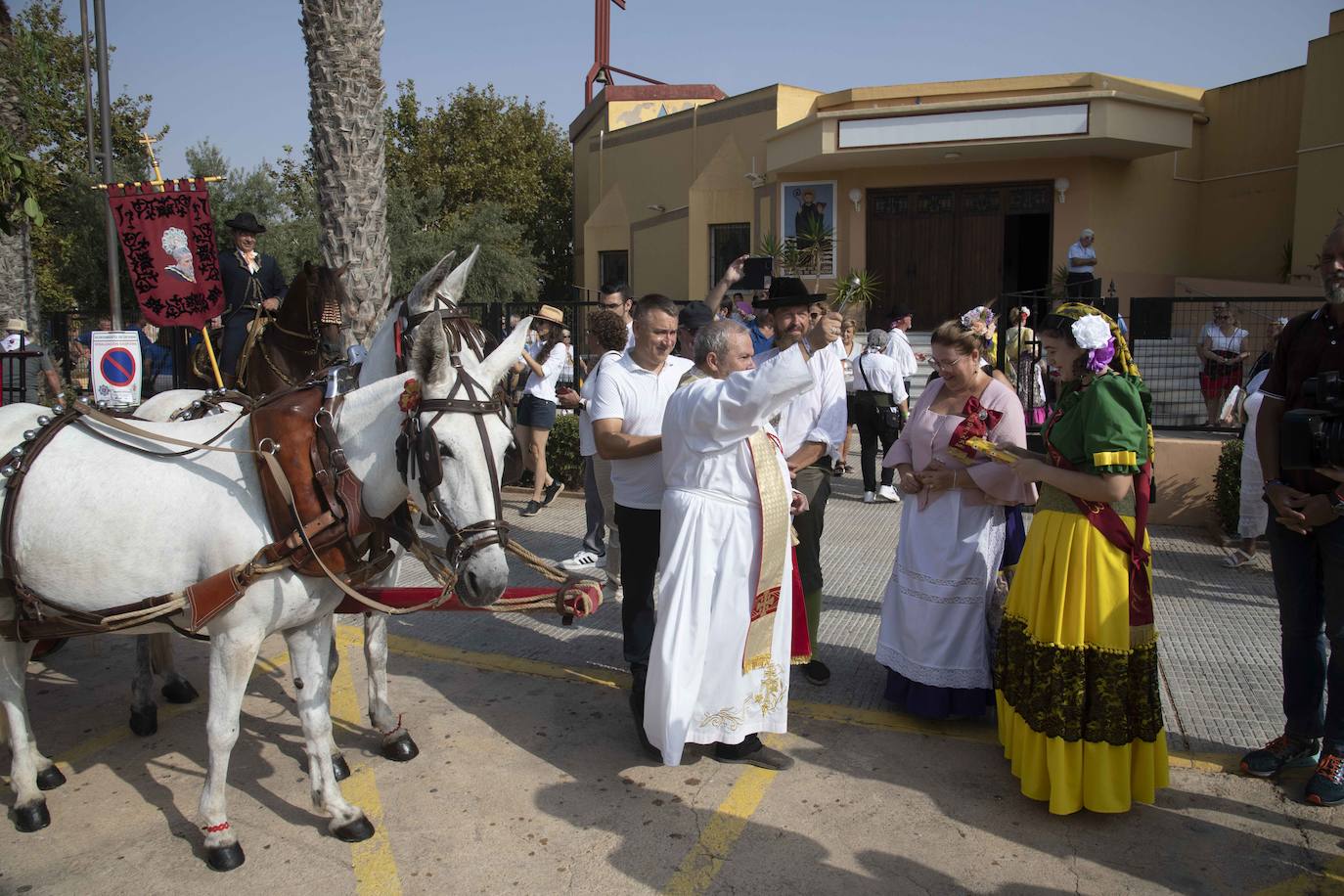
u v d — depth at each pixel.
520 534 8.56
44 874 3.60
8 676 3.89
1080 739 3.82
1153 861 3.62
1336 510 3.72
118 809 4.06
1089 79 16.58
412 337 3.75
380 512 3.56
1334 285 3.63
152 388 9.24
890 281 18.77
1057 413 4.00
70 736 4.75
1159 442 8.47
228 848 3.61
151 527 3.48
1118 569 3.79
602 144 24.48
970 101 16.92
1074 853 3.68
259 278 7.27
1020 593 4.09
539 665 5.60
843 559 7.73
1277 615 6.15
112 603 3.54
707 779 4.27
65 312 14.98
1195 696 4.96
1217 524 7.97
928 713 4.65
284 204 25.89
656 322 4.81
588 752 4.53
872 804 4.04
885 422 9.60
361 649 5.88
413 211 28.61
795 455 4.89
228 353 6.54
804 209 18.98
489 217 28.22
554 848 3.75
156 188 6.41
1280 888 3.46
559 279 35.28
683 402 4.15
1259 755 4.19
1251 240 18.67
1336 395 3.54
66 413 3.87
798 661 4.60
